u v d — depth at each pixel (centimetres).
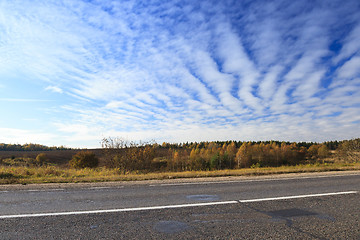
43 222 450
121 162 2048
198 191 754
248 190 770
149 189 792
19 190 775
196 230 413
